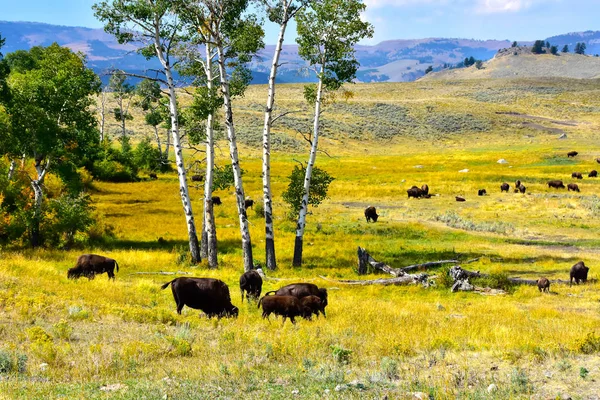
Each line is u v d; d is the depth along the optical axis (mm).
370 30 30609
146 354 11664
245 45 29406
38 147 35969
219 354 12008
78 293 19406
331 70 31469
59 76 37000
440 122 172500
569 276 29703
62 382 9703
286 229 47125
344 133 154000
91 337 13281
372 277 29484
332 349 12000
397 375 10367
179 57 31109
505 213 54094
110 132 125500
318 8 29781
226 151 118438
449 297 25484
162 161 32500
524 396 8867
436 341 13328
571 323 17812
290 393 8992
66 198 37688
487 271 30312
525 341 13359
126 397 8625
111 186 77250
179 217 53469
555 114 189375
